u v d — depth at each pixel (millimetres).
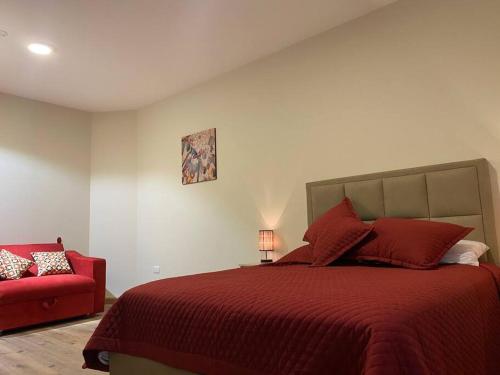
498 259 2402
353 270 2107
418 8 2838
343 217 2713
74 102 4867
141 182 5012
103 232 5043
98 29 3148
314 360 1074
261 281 1757
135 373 1687
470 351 1364
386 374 918
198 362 1401
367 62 3076
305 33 3363
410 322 1058
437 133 2703
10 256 3906
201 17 3033
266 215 3656
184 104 4570
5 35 3182
